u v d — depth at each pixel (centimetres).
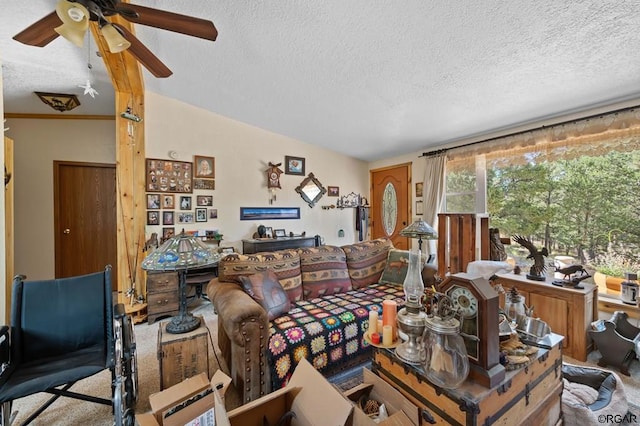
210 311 341
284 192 462
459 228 198
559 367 134
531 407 117
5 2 194
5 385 138
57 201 395
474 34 185
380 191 533
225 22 213
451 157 392
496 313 107
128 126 325
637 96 237
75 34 149
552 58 197
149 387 194
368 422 92
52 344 167
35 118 386
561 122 283
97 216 420
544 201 300
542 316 245
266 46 236
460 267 196
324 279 267
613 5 150
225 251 395
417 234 212
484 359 103
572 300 228
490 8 163
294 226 472
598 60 195
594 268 264
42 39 164
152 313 312
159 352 168
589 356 227
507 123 316
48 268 390
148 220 352
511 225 328
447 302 108
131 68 272
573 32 172
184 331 180
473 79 235
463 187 379
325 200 507
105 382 202
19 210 378
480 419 95
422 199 447
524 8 159
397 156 494
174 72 301
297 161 475
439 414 104
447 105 285
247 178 428
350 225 536
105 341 180
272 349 171
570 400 144
